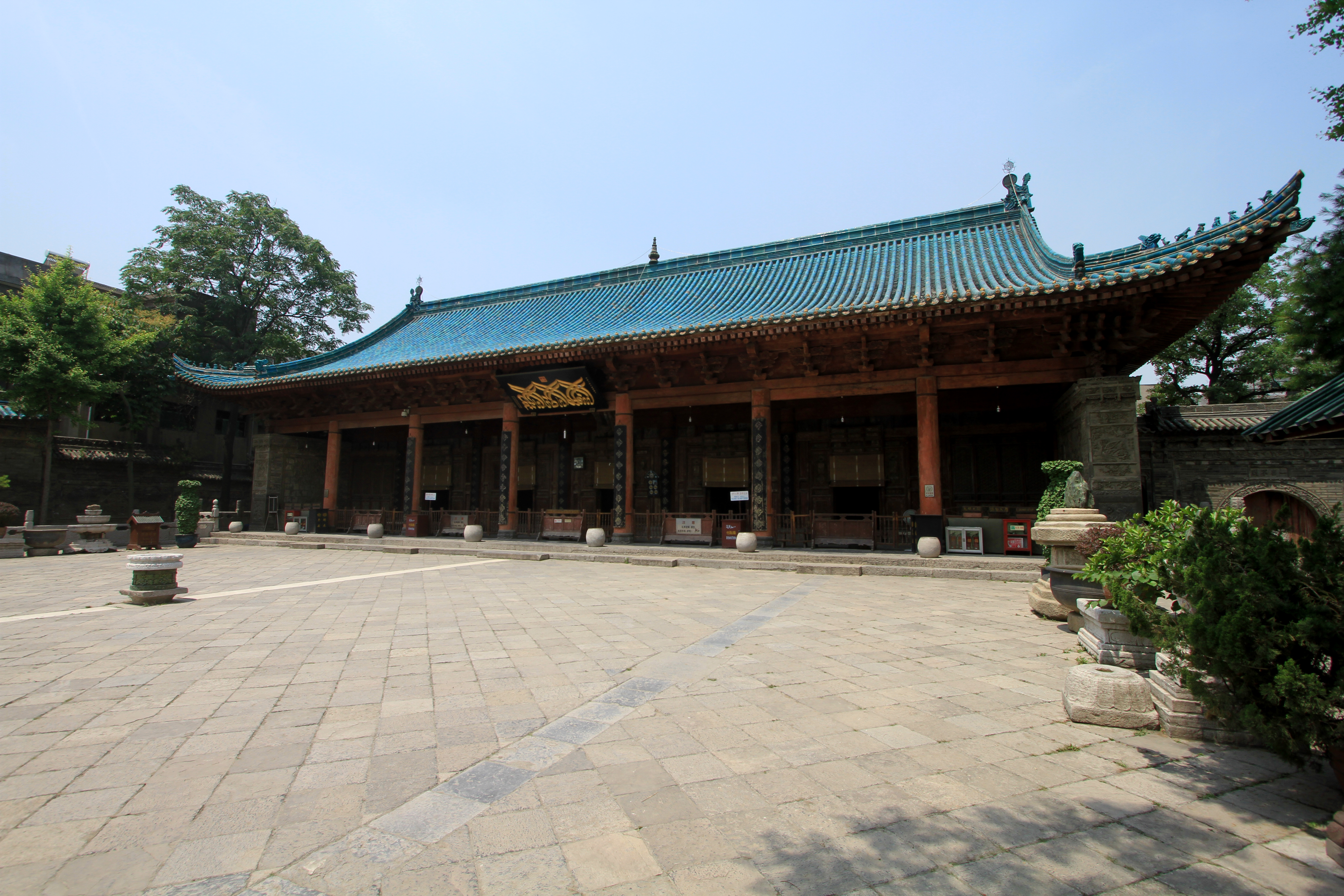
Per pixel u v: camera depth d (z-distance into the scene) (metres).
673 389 21.31
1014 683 6.27
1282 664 3.71
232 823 3.55
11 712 5.45
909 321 16.48
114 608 10.62
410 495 25.39
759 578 15.12
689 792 3.92
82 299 24.70
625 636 8.50
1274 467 21.89
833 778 4.13
